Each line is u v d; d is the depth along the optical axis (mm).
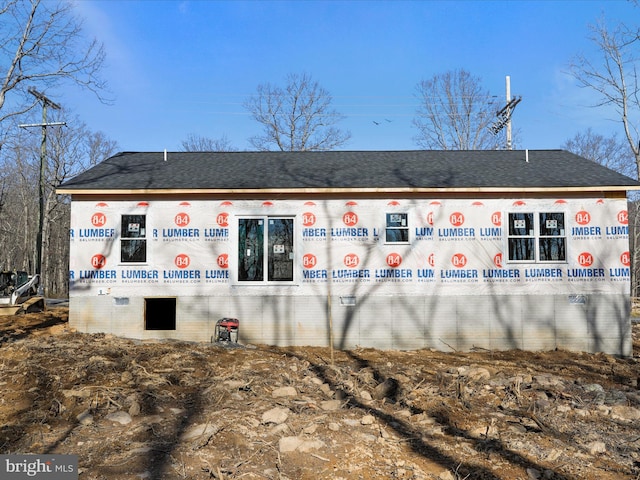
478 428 7402
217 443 6461
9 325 13828
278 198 13859
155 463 5898
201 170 15273
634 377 11281
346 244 13828
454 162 16203
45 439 6559
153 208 13734
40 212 28078
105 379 8797
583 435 7387
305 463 6043
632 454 6750
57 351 10422
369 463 6137
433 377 10469
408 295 13766
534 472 6055
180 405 7875
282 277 13828
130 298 13586
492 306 13766
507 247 13805
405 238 13906
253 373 9734
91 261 13594
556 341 13711
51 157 39125
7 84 17250
